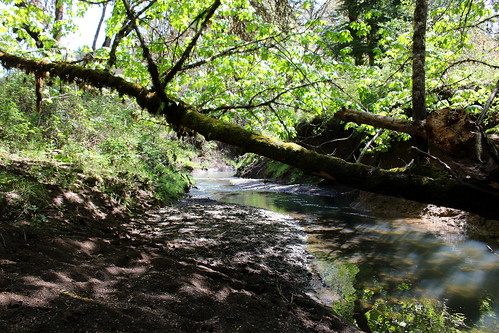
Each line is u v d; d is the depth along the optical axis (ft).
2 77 30.76
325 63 14.26
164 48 15.30
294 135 16.12
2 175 14.37
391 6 33.47
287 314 9.53
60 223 13.05
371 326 9.94
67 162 21.70
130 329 6.62
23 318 5.97
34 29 16.84
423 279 13.57
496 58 21.45
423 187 6.77
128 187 24.17
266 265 14.96
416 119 8.87
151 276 9.93
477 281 13.28
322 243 18.99
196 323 7.73
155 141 37.24
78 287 8.05
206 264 13.66
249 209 28.30
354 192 37.50
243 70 16.83
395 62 16.14
